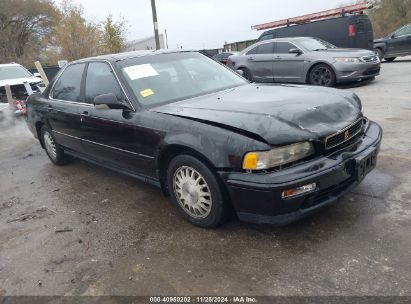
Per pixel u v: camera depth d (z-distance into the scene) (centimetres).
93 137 469
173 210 407
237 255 315
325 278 276
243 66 1223
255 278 286
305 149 307
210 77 468
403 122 623
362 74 1014
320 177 300
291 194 296
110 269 318
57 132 557
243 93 412
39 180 561
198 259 317
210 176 331
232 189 314
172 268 309
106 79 449
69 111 503
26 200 490
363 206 365
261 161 299
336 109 346
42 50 3133
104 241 363
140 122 389
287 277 282
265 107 342
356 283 267
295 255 305
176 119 358
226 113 341
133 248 345
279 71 1138
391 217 341
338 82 1035
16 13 3209
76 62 528
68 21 2228
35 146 782
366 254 296
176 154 368
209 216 349
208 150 322
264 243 326
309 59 1062
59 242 371
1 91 1082
